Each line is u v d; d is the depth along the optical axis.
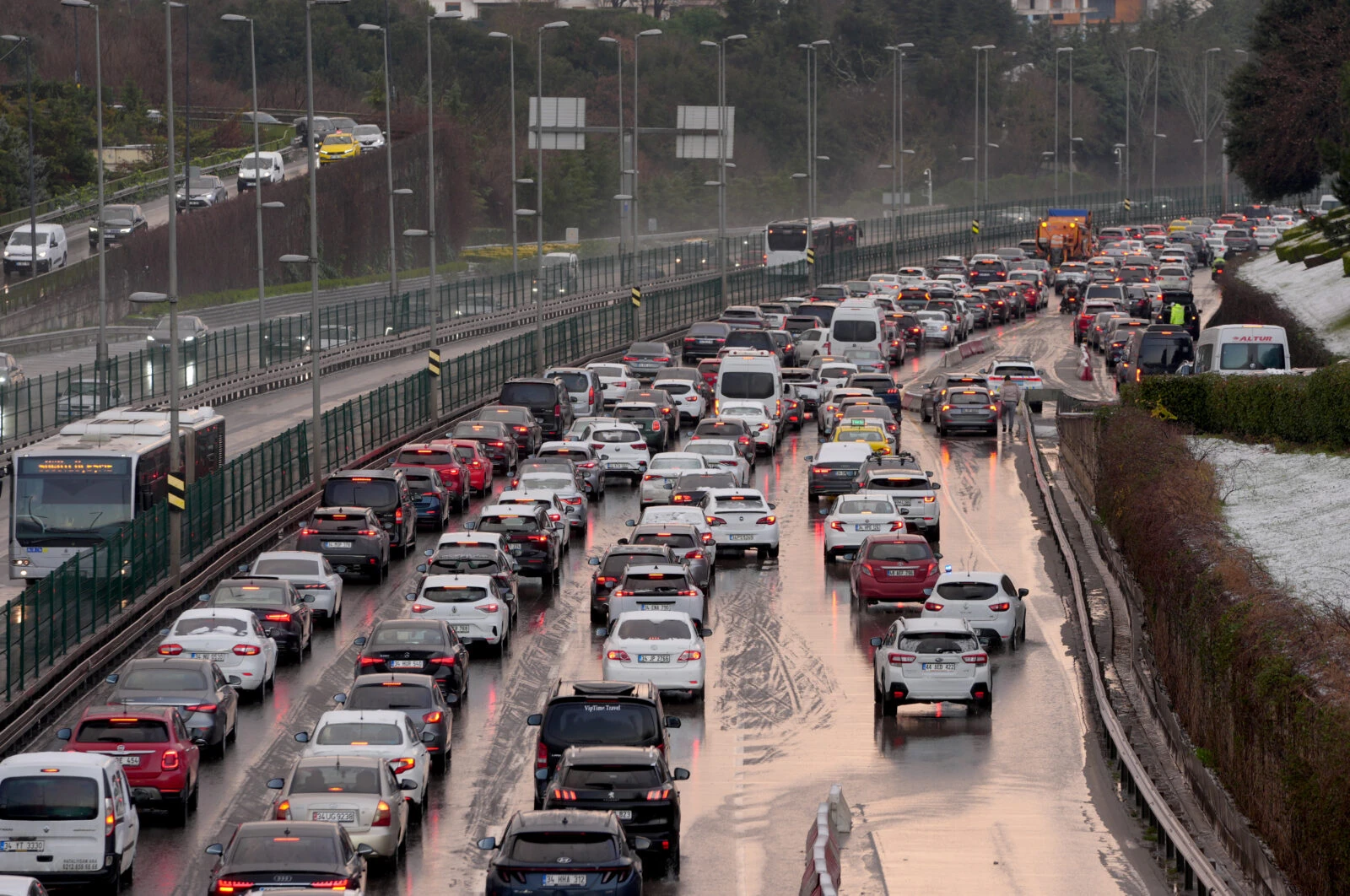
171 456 156.62
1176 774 101.62
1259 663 88.12
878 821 93.25
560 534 169.50
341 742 90.50
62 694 119.50
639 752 81.75
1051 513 180.62
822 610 148.25
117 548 136.75
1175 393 179.25
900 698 112.81
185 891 80.75
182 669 104.62
